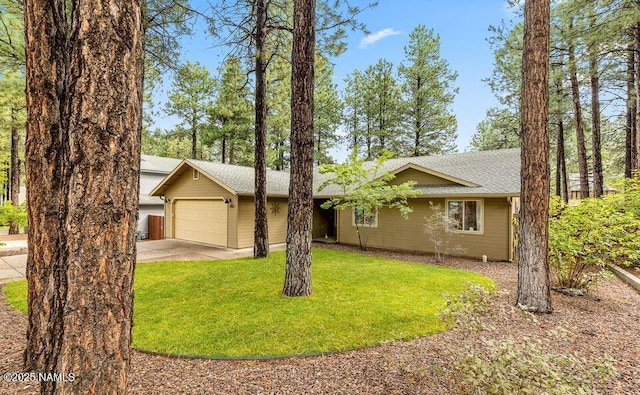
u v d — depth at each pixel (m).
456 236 10.34
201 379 3.06
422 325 4.36
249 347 3.73
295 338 3.96
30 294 3.08
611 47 9.59
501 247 9.47
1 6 6.80
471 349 2.68
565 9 10.65
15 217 10.73
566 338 2.91
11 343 3.84
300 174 5.76
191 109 21.34
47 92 2.90
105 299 1.72
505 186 9.28
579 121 13.20
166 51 7.47
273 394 2.79
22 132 15.70
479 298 3.69
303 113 5.75
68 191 1.70
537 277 4.89
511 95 14.63
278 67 9.62
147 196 17.45
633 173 9.35
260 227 9.55
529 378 2.24
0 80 8.65
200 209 13.42
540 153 4.95
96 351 1.69
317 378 3.06
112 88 1.75
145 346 3.75
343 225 13.26
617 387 2.90
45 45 2.86
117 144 1.76
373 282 6.66
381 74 21.31
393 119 21.30
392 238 11.84
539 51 4.91
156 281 6.74
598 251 5.80
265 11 8.26
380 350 3.64
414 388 2.84
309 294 5.78
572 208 6.25
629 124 13.51
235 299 5.51
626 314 4.81
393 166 13.40
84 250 1.68
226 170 13.77
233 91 10.93
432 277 7.12
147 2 6.73
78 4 1.72
